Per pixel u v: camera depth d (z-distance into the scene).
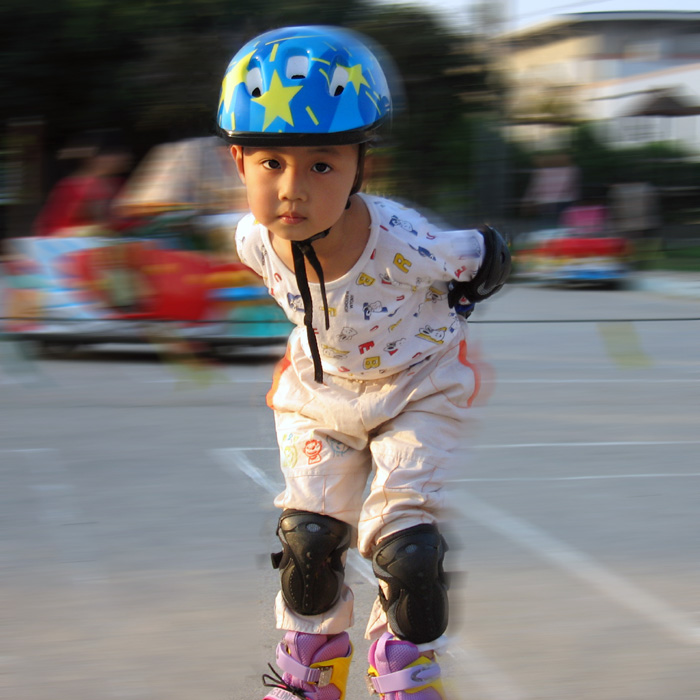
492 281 2.21
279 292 2.22
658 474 4.52
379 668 2.09
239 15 14.27
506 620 2.86
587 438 5.21
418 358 2.20
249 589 3.08
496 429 5.39
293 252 2.02
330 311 2.13
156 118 14.60
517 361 7.69
